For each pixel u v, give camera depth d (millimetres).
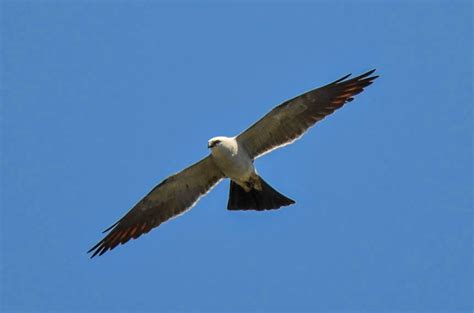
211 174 16391
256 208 16203
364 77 15523
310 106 15539
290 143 15641
